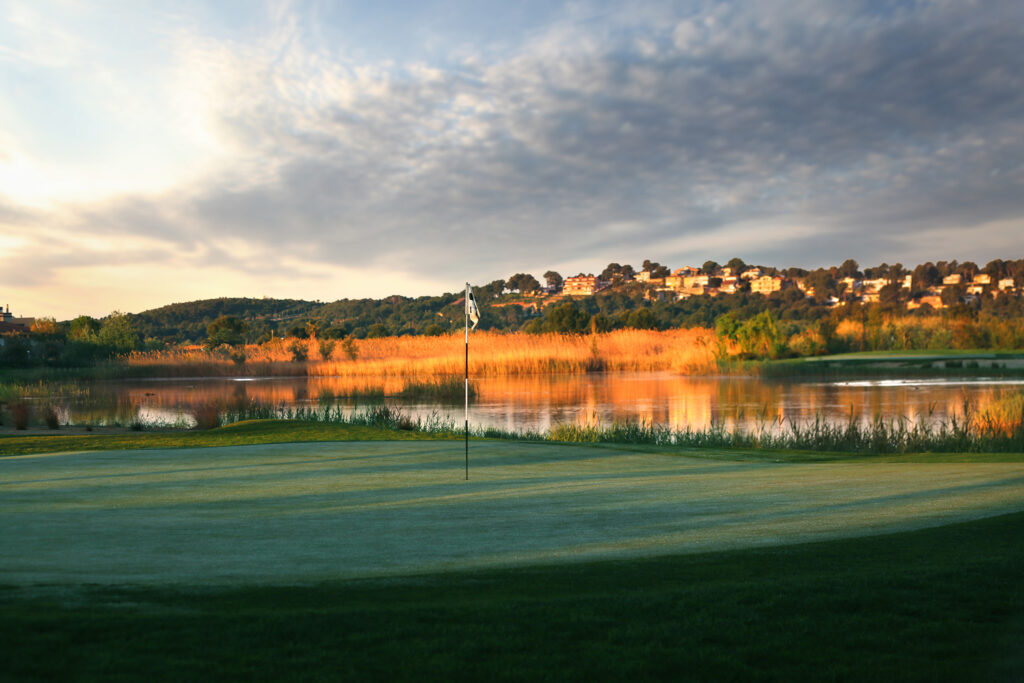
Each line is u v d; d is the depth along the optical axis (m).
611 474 10.95
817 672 3.55
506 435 20.16
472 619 4.26
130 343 62.25
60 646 3.72
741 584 5.01
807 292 174.38
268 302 165.38
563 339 57.66
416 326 136.62
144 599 4.57
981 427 19.30
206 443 15.62
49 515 7.42
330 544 6.24
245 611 4.34
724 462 12.74
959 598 4.70
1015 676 3.49
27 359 55.50
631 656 3.73
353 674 3.46
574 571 5.39
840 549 6.10
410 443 15.28
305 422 19.17
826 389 38.06
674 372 53.28
